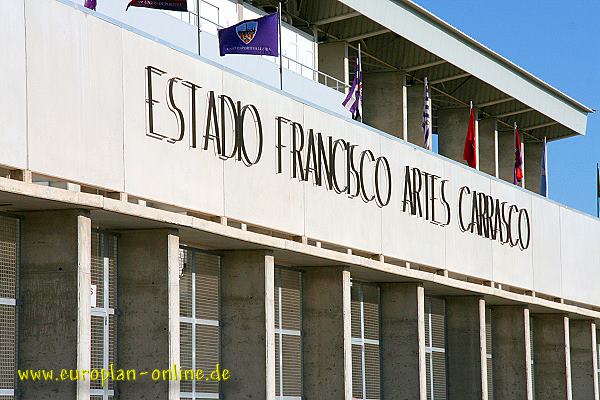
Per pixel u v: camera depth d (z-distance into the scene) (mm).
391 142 35531
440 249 38188
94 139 22891
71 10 22406
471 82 55500
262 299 29047
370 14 45219
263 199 28688
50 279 22734
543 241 46875
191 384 28000
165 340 25328
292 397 32062
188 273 28234
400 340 36938
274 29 31547
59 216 22797
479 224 41219
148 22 32969
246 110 28172
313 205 30922
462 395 41094
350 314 34188
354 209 33031
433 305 40906
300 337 32719
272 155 29219
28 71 21219
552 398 48719
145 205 24969
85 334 22797
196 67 26328
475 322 41188
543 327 49062
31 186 21047
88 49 22828
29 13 21297
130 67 24078
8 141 20656
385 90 51469
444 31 50594
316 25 45500
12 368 22625
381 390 36938
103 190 23406
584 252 51219
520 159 53094
